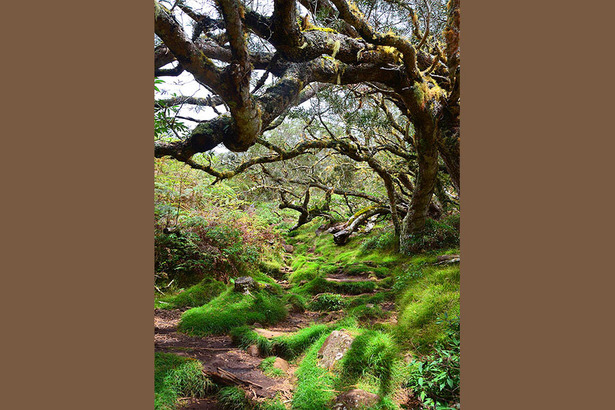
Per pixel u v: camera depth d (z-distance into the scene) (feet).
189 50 10.20
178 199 27.91
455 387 10.50
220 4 9.46
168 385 11.35
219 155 30.76
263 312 18.83
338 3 13.42
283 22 12.29
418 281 20.27
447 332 12.79
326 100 20.72
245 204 37.83
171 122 13.67
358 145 28.55
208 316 17.49
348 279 27.61
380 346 13.11
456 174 26.13
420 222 30.22
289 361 14.48
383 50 17.74
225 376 12.10
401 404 10.90
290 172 40.04
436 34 21.74
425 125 23.18
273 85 14.83
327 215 46.50
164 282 22.67
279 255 36.70
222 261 25.22
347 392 11.34
